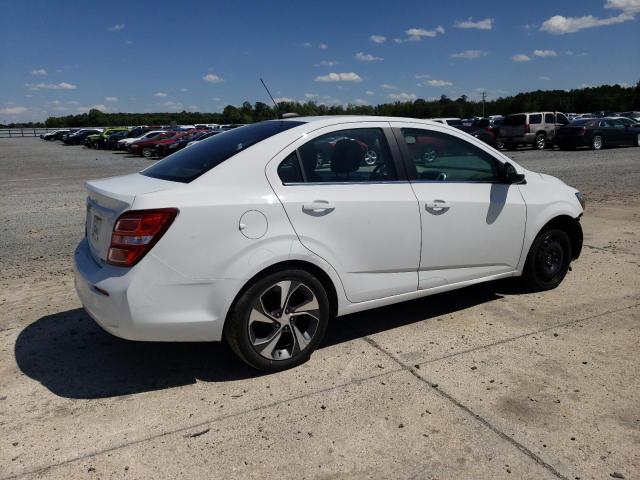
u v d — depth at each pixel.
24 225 9.16
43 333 4.32
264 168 3.49
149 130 42.47
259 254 3.35
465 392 3.34
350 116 4.02
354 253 3.76
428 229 4.08
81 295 3.49
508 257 4.69
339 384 3.46
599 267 5.91
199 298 3.25
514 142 25.98
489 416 3.08
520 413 3.11
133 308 3.12
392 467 2.67
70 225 9.13
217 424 3.05
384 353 3.90
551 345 3.97
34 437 2.95
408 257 4.03
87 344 4.12
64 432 2.99
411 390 3.38
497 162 4.59
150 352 3.98
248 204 3.33
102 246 3.37
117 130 45.25
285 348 3.66
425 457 2.74
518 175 4.52
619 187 11.93
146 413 3.17
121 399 3.33
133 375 3.64
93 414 3.17
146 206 3.13
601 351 3.87
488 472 2.63
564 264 5.20
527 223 4.72
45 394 3.40
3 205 11.78
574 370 3.60
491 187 4.49
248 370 3.68
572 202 5.11
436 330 4.29
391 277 3.99
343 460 2.73
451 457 2.74
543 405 3.19
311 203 3.53
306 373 3.62
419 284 4.15
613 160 18.73
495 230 4.50
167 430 3.00
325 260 3.62
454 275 4.35
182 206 3.17
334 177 3.74
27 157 33.28
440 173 4.26
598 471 2.62
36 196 13.45
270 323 3.53
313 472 2.64
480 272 4.54
